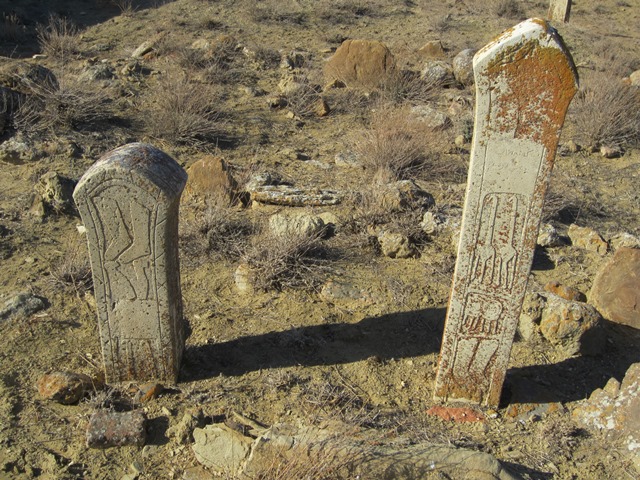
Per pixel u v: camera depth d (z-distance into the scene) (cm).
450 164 746
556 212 655
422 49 1141
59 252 554
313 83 962
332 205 634
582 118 855
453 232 580
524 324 475
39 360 437
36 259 543
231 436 364
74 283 504
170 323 397
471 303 379
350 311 499
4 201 619
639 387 391
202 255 553
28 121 740
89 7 1362
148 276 381
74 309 487
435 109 898
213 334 469
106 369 413
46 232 581
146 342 403
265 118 864
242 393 416
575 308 457
